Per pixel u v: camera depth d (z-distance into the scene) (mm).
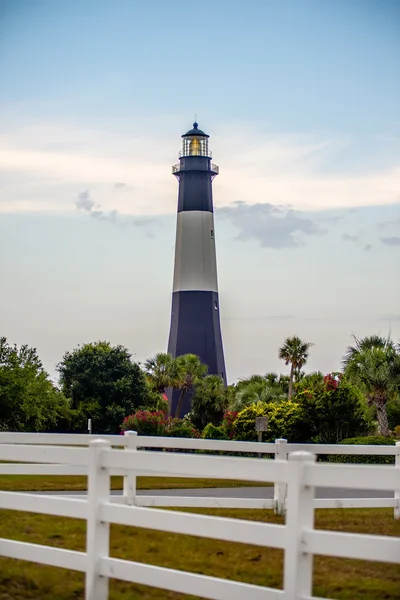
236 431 58375
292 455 8969
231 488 25500
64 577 12086
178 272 121000
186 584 9734
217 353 118875
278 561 12711
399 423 80375
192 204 121938
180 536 14320
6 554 11477
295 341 87750
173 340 119312
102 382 101562
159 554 13289
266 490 25078
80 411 99625
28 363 82625
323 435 53719
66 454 10797
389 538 8547
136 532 14703
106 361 102812
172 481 26078
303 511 8906
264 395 82500
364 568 12234
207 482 26438
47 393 88375
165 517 9867
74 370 103250
